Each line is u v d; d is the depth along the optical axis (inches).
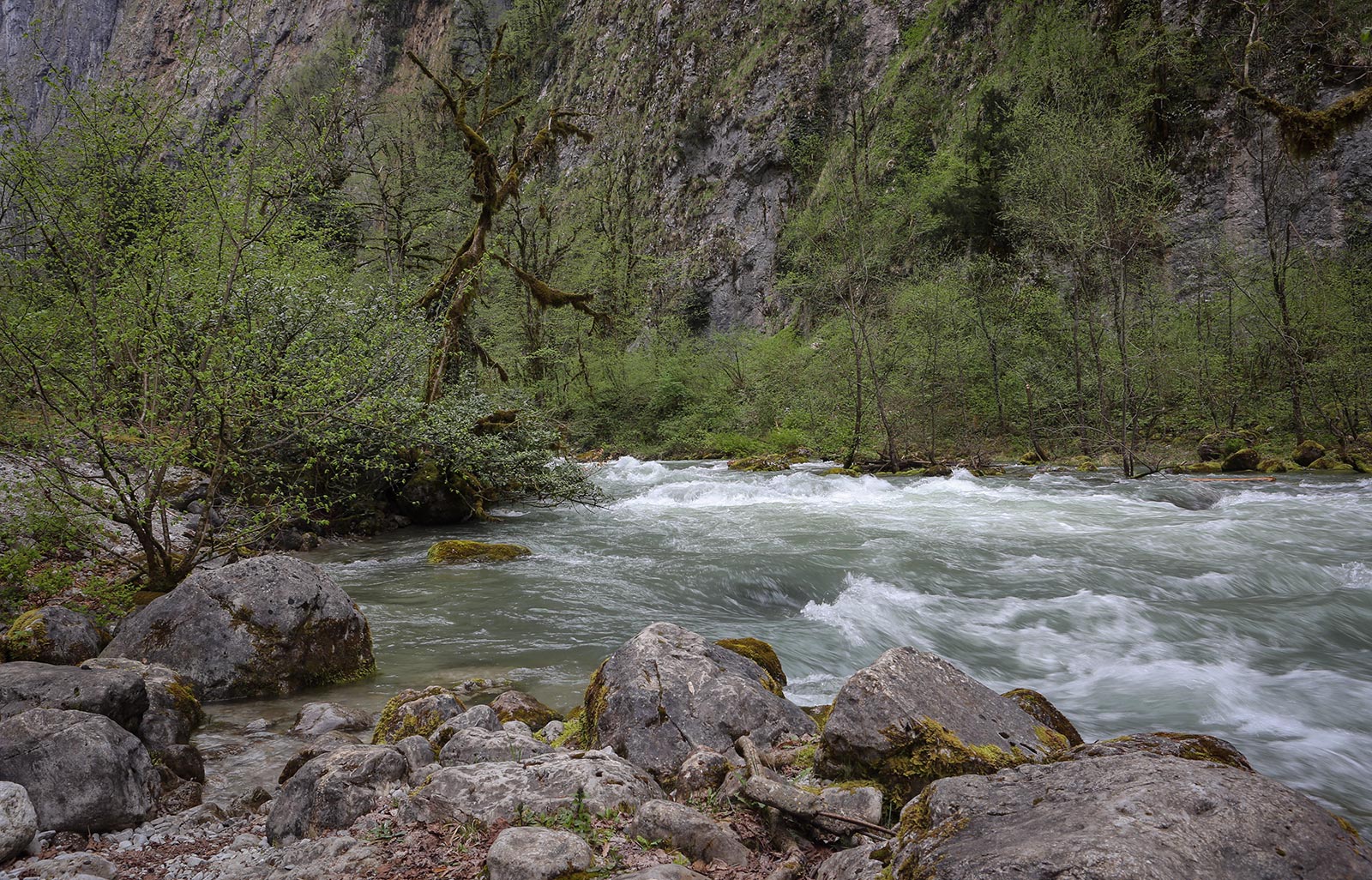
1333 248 1087.0
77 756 152.7
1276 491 664.4
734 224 1953.7
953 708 150.4
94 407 300.0
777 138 1923.0
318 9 3248.0
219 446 339.6
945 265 1186.0
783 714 169.9
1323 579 397.4
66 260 308.0
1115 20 1342.3
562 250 1380.4
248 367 337.1
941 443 1112.8
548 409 1194.0
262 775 186.7
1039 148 1002.1
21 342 295.6
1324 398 928.3
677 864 122.4
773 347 1456.7
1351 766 199.6
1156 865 81.3
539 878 114.5
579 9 2770.7
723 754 157.9
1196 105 1223.5
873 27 1939.0
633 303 1577.3
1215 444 911.7
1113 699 248.7
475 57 2694.4
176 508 460.4
